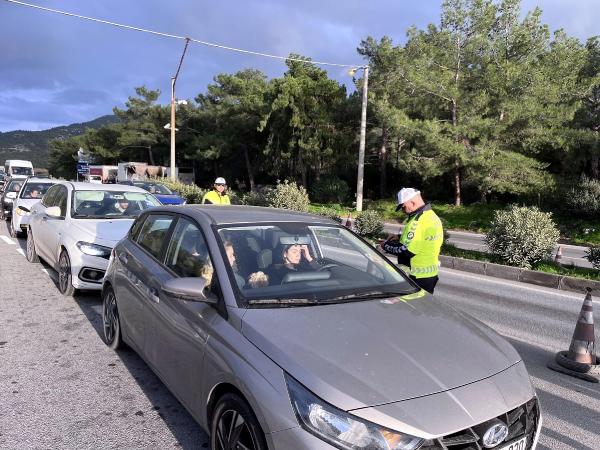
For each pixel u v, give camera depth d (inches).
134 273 169.8
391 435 85.6
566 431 144.8
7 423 138.5
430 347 107.1
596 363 192.4
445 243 552.1
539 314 285.9
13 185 677.9
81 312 245.0
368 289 135.8
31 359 184.2
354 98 1348.4
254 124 1748.3
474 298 326.3
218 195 393.4
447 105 1045.8
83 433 134.6
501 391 98.4
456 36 1071.0
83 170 2449.6
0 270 336.8
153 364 150.1
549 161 1114.1
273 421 92.3
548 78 965.8
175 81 1141.1
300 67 1440.7
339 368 95.8
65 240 271.0
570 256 617.6
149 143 2576.3
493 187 970.7
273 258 139.3
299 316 114.3
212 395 113.4
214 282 126.4
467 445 88.8
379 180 1562.5
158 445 129.6
